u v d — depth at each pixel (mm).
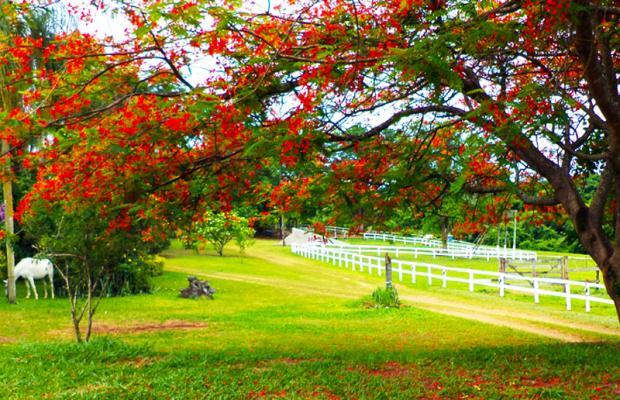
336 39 9094
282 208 11469
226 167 10695
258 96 9164
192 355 11164
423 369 9906
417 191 11008
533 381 8969
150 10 7641
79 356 10805
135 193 10289
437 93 8445
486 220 13328
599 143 12156
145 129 8906
